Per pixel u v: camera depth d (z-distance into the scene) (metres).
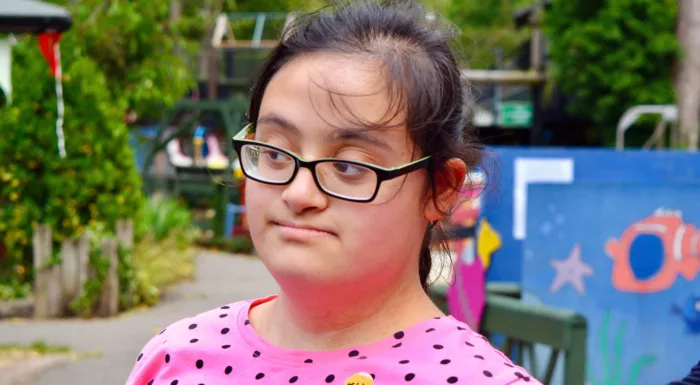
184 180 15.08
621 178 5.25
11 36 7.75
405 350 1.36
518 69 24.58
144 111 12.88
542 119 23.05
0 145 7.52
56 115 7.62
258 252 1.38
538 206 4.26
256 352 1.47
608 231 4.29
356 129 1.29
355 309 1.38
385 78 1.31
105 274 7.48
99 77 7.91
